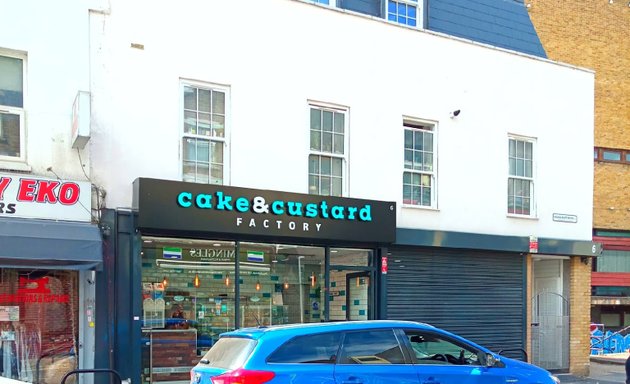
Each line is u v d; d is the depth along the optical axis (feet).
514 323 43.70
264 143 35.35
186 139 33.42
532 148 46.32
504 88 44.98
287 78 36.37
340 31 38.47
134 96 31.81
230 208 32.91
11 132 29.07
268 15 36.04
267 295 35.40
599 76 71.82
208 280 33.76
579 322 47.01
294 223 34.76
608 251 71.15
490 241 42.34
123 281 30.68
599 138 71.20
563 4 70.54
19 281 28.99
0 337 28.37
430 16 44.37
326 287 36.96
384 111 39.68
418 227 40.14
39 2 29.94
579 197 47.85
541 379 24.97
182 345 32.65
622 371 49.98
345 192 37.96
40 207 28.53
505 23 48.47
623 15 73.61
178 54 33.17
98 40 31.14
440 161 41.60
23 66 29.71
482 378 23.48
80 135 27.89
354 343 21.85
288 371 20.16
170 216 31.17
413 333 23.18
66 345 29.43
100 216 30.19
